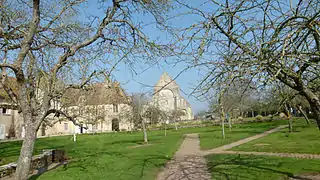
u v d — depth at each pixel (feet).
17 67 26.07
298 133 79.56
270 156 42.73
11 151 68.23
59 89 33.27
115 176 33.53
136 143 84.48
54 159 49.32
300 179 27.07
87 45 30.19
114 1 29.43
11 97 30.53
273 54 17.02
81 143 91.66
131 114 96.43
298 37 18.44
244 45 18.75
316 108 19.40
